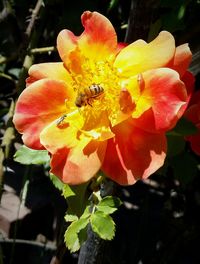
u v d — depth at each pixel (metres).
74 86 0.16
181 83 0.14
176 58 0.15
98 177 0.17
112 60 0.16
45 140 0.15
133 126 0.15
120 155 0.15
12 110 0.24
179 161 0.19
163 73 0.15
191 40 0.20
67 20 0.24
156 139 0.15
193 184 0.26
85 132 0.16
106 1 0.24
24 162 0.18
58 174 0.15
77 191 0.16
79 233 0.16
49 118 0.16
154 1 0.16
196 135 0.17
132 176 0.15
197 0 0.21
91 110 0.16
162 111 0.15
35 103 0.16
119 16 0.24
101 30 0.16
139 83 0.15
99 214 0.16
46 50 0.24
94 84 0.16
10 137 0.23
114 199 0.16
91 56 0.16
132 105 0.15
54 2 0.24
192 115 0.17
